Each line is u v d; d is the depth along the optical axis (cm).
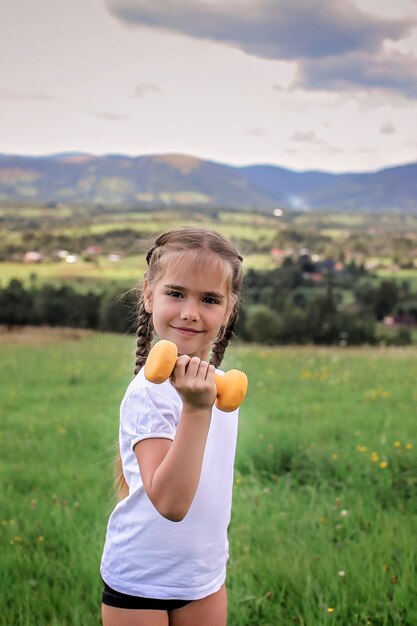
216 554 232
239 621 351
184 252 225
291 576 388
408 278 6125
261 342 3834
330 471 609
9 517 512
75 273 5969
